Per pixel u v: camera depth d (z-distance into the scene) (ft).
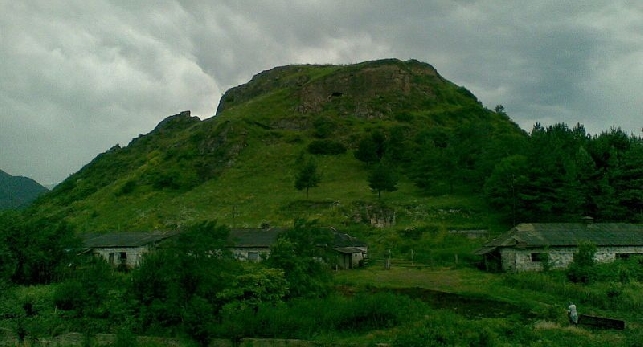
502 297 102.68
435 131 348.18
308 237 99.91
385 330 71.77
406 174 304.30
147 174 352.49
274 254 92.43
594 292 101.40
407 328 70.18
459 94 488.85
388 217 231.91
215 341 65.87
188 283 75.72
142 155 442.91
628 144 216.95
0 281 88.02
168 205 284.20
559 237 143.95
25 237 120.98
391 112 416.26
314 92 445.37
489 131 330.13
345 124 385.70
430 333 64.85
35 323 72.59
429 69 512.63
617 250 140.77
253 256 155.12
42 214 330.95
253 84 561.84
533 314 86.43
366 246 176.04
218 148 361.51
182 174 336.90
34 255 118.83
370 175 274.36
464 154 275.18
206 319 68.13
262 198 276.62
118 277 93.04
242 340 65.57
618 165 198.90
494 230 197.06
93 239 176.04
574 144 232.73
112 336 67.97
